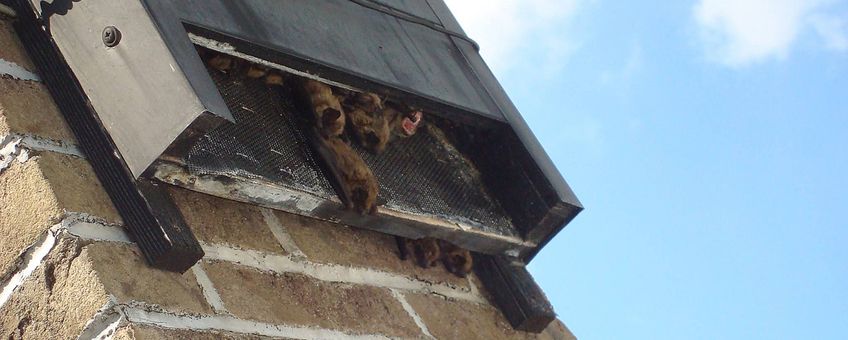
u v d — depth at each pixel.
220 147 3.55
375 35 4.17
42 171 3.25
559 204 4.42
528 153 4.48
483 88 4.55
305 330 3.66
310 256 3.91
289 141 3.85
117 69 3.27
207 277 3.47
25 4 3.48
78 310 3.13
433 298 4.32
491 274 4.57
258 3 3.70
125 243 3.28
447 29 4.65
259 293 3.60
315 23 3.90
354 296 3.96
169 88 3.16
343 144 3.97
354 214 3.98
